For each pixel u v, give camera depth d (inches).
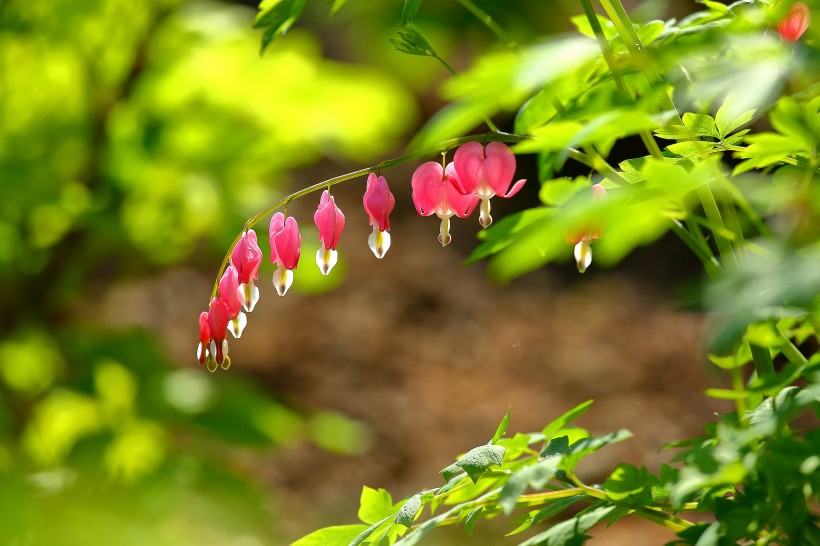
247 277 103.4
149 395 264.5
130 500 243.6
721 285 65.9
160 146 255.6
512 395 489.1
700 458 82.1
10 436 259.4
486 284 574.2
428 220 628.4
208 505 269.4
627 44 97.7
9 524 218.7
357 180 652.7
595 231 90.6
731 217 99.3
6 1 247.8
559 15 433.4
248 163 275.4
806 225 70.1
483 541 350.3
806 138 75.2
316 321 542.3
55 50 258.4
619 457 430.9
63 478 240.1
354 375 504.4
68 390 260.2
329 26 635.5
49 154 257.0
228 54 264.7
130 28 257.3
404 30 101.0
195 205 262.7
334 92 272.8
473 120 74.1
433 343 531.2
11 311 266.8
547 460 89.0
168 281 564.7
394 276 578.9
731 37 75.7
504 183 96.3
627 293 560.4
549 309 553.3
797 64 70.7
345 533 105.3
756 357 99.1
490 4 429.4
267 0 104.0
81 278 279.7
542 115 107.3
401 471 441.4
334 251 102.3
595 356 509.0
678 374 489.7
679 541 92.0
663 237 602.9
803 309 73.1
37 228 261.6
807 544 86.0
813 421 351.6
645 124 70.5
